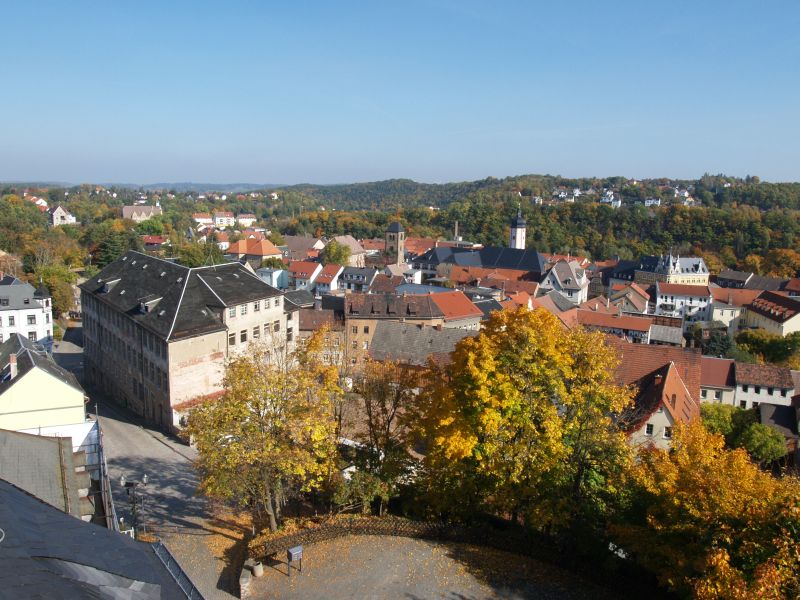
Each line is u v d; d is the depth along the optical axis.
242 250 187.25
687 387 63.69
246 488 38.41
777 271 196.38
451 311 98.75
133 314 64.81
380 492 39.09
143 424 63.09
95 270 140.25
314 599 31.97
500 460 35.75
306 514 42.78
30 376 48.97
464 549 36.53
